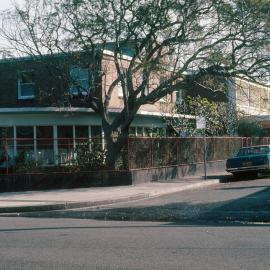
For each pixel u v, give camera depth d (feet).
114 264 26.11
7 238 35.24
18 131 84.48
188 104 102.99
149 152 76.95
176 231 36.78
